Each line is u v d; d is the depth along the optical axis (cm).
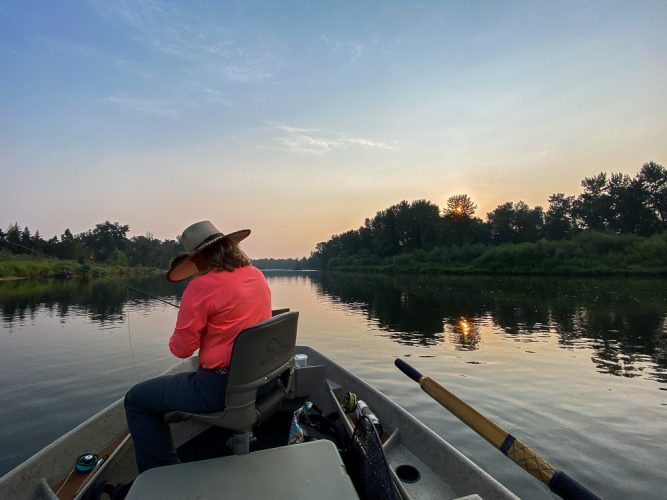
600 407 650
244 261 231
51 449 267
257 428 382
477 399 690
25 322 1557
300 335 1321
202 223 229
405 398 704
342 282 5378
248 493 179
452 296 2662
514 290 3002
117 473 294
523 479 452
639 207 6562
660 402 672
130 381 793
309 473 193
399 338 1257
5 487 231
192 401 210
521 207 8319
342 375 450
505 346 1117
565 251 5269
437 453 286
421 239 8481
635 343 1139
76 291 3294
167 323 1547
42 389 745
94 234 9012
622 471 461
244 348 194
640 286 3186
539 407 651
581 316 1655
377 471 221
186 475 192
